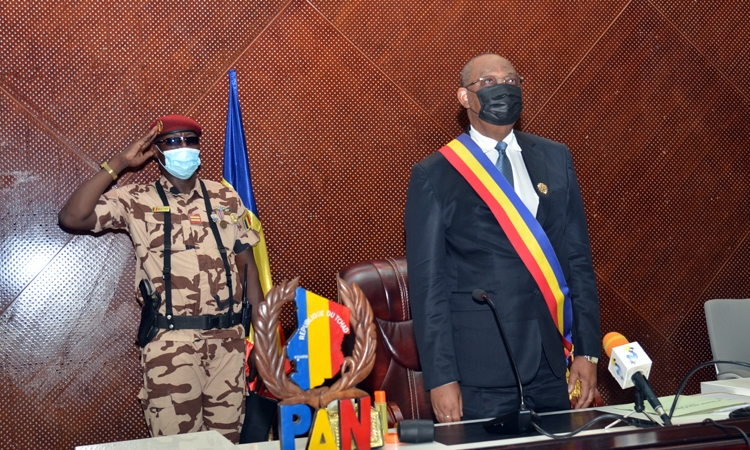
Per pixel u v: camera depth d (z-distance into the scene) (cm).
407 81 357
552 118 373
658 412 149
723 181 394
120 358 323
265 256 317
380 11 354
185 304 264
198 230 274
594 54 379
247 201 315
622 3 383
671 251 387
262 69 340
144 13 328
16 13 317
